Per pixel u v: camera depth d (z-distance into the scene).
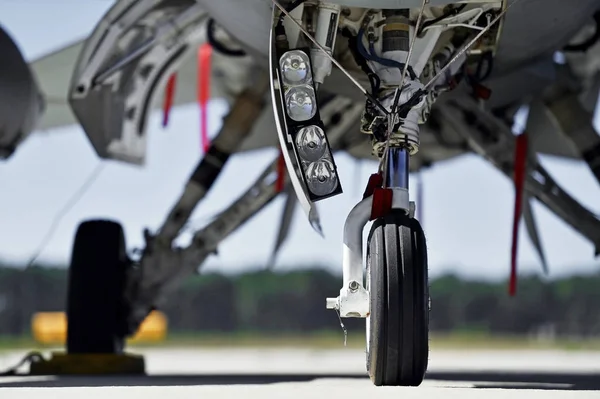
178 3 9.30
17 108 9.99
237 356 25.81
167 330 55.62
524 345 40.50
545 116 10.82
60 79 12.84
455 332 58.03
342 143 10.63
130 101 10.32
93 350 10.35
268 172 10.41
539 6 7.55
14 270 56.47
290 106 7.02
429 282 6.75
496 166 10.19
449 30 7.80
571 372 13.28
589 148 10.43
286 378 9.99
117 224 10.51
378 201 6.98
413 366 6.66
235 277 64.12
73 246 10.43
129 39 9.70
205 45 11.01
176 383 8.45
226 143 10.54
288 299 59.34
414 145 7.21
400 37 7.35
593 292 61.09
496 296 58.53
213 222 10.58
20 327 55.12
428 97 7.55
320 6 7.28
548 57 8.55
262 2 7.37
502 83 9.12
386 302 6.62
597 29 9.69
